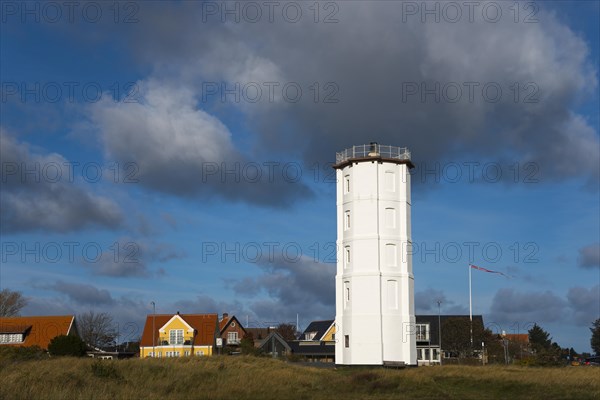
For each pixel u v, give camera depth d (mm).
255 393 38531
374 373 46844
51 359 54500
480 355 94000
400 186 65375
